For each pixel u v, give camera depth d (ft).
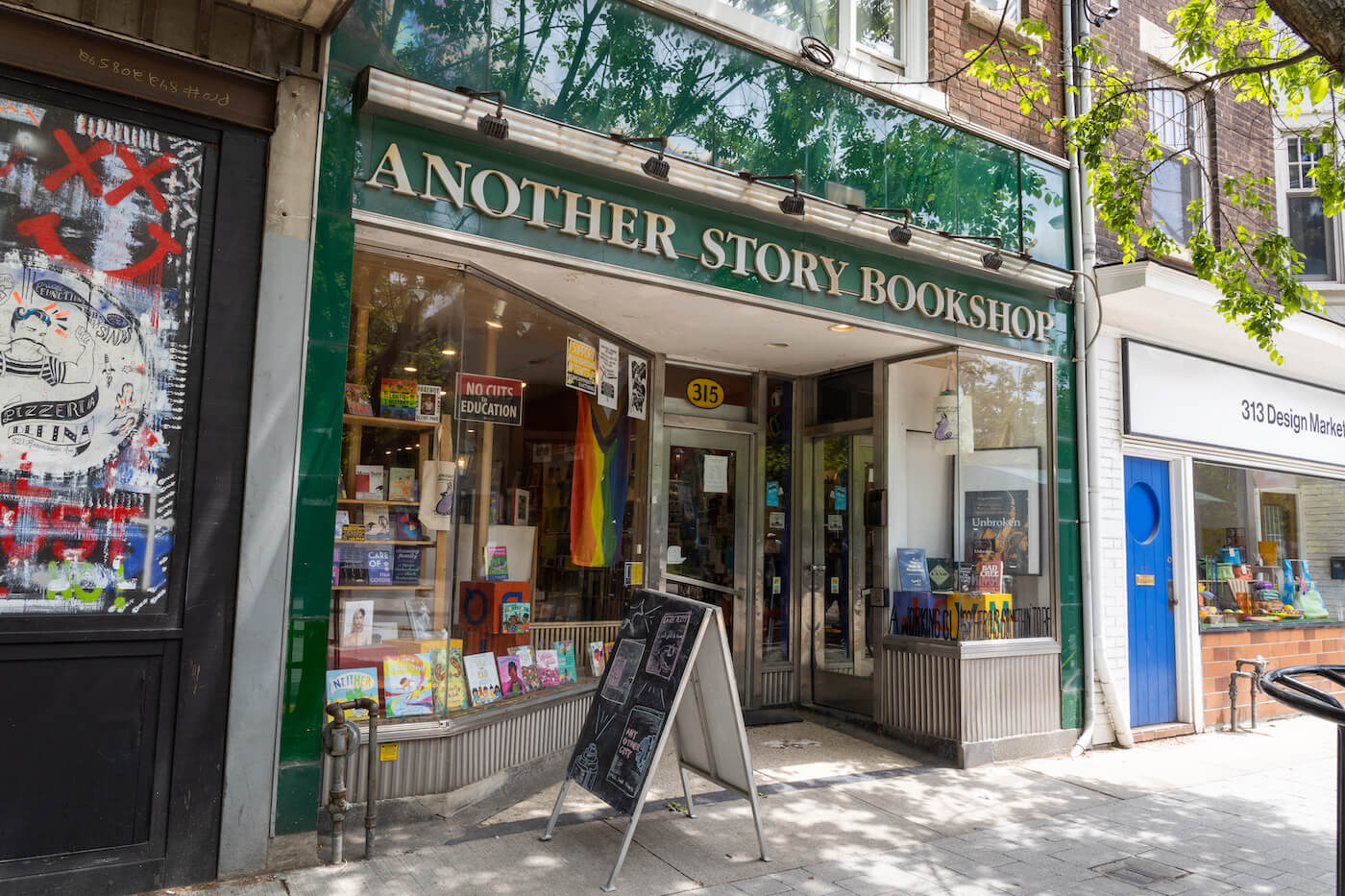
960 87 21.79
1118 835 15.43
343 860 12.57
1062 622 21.81
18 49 10.80
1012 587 21.17
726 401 24.52
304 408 12.54
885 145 20.11
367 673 14.21
